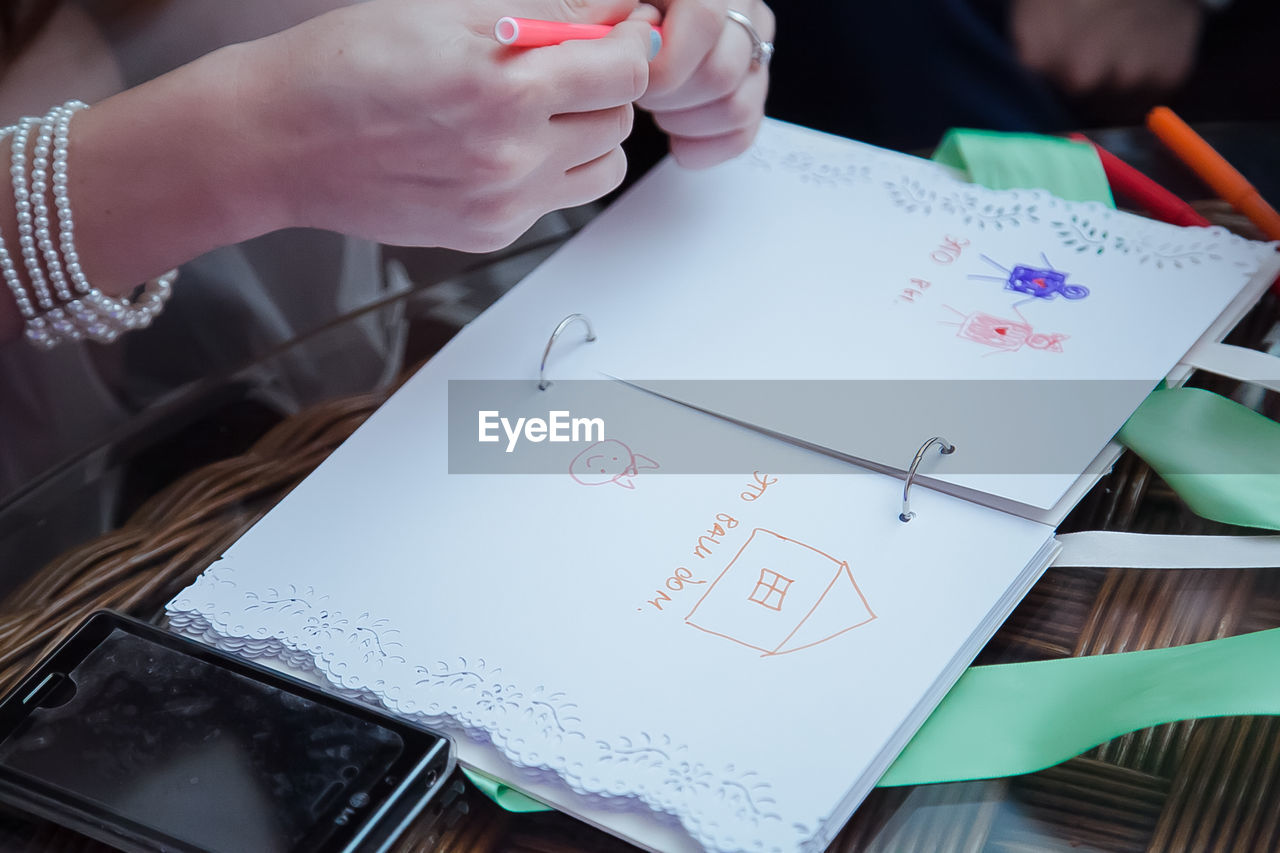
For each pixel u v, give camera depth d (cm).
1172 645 62
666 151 102
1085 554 64
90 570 67
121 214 70
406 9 66
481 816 60
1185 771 59
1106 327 70
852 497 65
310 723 59
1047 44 113
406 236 70
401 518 66
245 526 67
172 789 58
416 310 76
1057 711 60
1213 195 77
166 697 60
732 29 74
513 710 60
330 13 68
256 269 90
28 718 60
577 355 71
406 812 58
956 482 64
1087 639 62
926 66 116
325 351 75
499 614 62
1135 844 58
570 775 58
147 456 71
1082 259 73
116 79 85
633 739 59
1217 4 110
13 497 70
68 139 69
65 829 59
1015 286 72
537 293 74
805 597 62
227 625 63
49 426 86
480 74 64
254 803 57
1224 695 58
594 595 63
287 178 69
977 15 116
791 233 75
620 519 65
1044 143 78
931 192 76
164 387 88
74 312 72
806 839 56
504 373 70
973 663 62
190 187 69
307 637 62
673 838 57
